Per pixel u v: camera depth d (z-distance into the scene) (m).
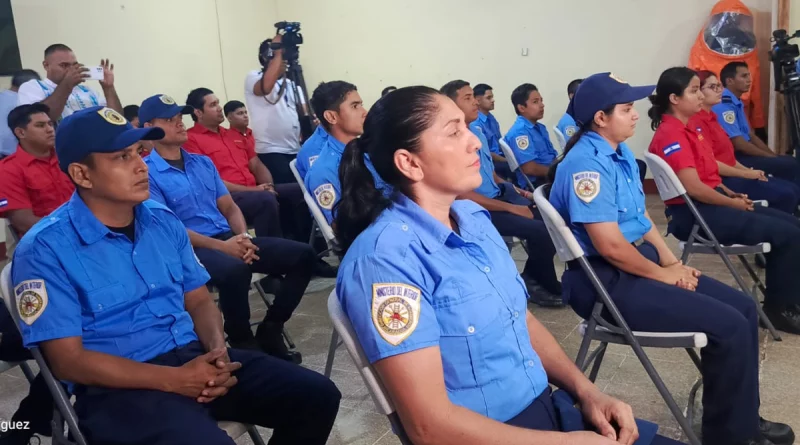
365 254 1.06
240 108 4.17
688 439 1.82
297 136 4.59
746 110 5.23
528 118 4.47
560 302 3.14
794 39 4.97
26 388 2.54
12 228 2.61
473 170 1.13
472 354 1.08
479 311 1.09
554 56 5.99
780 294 2.61
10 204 2.58
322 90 2.62
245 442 2.10
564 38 5.92
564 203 1.89
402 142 1.11
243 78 6.42
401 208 1.14
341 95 2.58
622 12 5.68
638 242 2.04
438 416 0.98
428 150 1.10
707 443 1.76
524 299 1.22
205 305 1.72
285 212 4.04
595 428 1.18
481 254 1.15
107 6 4.87
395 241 1.07
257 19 6.60
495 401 1.10
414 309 1.01
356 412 2.21
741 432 1.70
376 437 2.03
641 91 1.90
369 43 6.67
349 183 1.18
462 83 3.68
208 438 1.30
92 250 1.47
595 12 5.77
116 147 1.45
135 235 1.56
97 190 1.48
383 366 1.00
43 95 3.64
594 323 1.80
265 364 1.54
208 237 2.59
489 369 1.10
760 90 5.38
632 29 5.68
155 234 1.61
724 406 1.69
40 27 4.35
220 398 1.50
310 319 3.16
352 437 2.04
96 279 1.46
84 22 4.68
